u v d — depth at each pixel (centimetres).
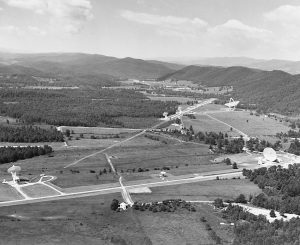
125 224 19025
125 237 17600
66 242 16862
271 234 17825
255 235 17712
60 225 18612
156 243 17238
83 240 17100
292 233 17700
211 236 18012
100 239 17312
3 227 18150
